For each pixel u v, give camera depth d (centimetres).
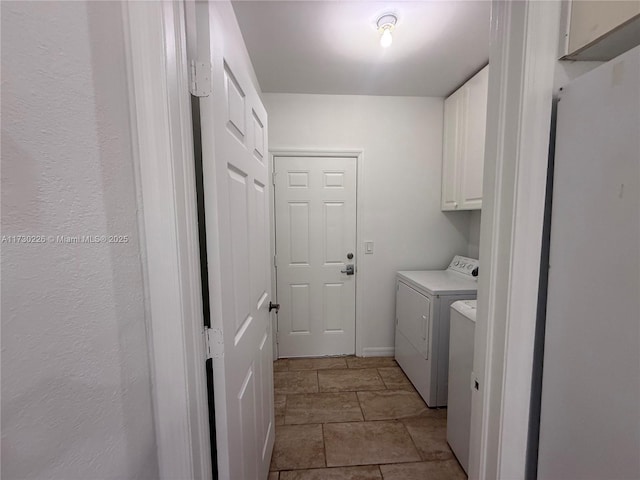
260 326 125
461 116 217
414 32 156
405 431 171
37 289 39
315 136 241
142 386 59
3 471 35
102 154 49
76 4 44
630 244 51
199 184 75
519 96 65
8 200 35
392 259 257
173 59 59
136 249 57
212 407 83
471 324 136
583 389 61
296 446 159
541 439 72
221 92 77
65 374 43
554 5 63
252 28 152
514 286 68
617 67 52
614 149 53
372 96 242
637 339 50
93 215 47
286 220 250
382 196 251
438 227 257
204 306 78
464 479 139
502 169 71
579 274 61
